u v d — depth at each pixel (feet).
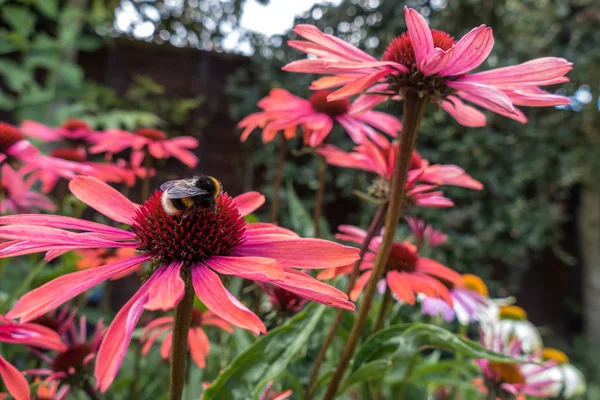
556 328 2.82
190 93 2.37
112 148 1.09
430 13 2.40
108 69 2.35
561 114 2.50
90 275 0.41
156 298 0.35
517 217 2.35
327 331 0.68
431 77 0.50
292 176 2.26
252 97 2.32
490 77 0.52
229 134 2.38
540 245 2.46
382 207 0.63
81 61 2.35
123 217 0.49
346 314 0.67
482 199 2.37
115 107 2.33
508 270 2.58
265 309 0.73
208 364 0.82
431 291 0.65
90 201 0.49
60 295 0.38
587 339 2.59
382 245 0.51
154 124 2.20
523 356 0.92
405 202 0.64
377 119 0.85
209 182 0.48
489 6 2.41
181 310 0.41
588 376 2.27
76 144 1.32
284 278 0.36
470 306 0.92
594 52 2.46
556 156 2.50
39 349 0.77
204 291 0.39
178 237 0.44
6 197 1.07
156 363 0.96
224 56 2.38
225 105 2.39
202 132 2.35
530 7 2.56
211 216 0.46
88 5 2.59
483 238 2.27
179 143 1.19
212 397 0.50
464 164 2.32
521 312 1.15
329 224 2.35
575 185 2.85
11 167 0.96
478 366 0.82
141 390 0.93
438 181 0.67
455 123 2.28
